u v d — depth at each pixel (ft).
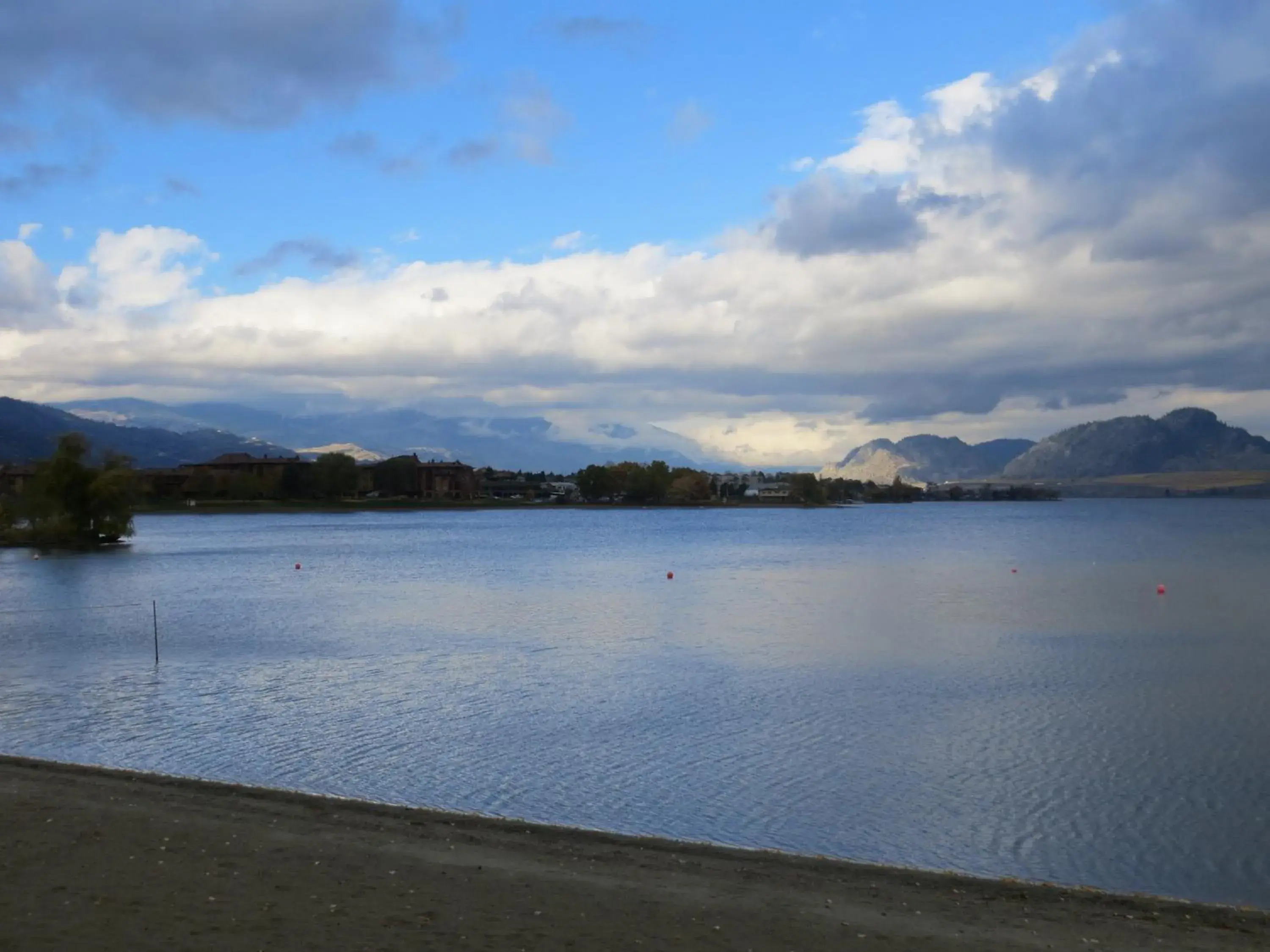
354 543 511.40
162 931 45.78
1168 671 142.00
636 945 46.42
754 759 96.02
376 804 72.64
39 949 43.27
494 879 55.47
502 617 208.23
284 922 47.50
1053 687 130.93
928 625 194.29
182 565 361.92
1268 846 74.74
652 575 318.04
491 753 97.66
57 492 460.14
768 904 52.90
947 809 82.07
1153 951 47.91
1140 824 79.10
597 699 122.83
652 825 78.02
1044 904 54.60
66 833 61.62
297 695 124.36
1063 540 530.68
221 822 65.36
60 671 141.59
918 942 48.01
